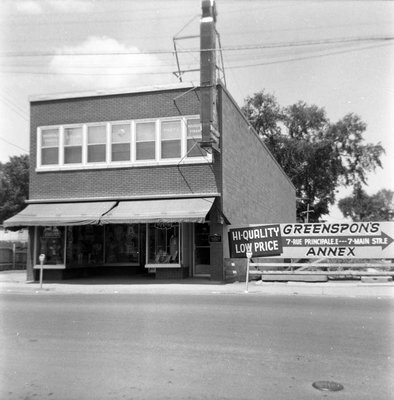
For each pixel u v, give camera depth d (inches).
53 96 742.5
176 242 698.2
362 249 645.3
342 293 546.6
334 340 301.0
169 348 284.2
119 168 710.5
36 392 213.8
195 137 684.7
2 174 1674.5
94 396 207.6
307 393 209.3
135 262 784.3
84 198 719.1
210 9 667.4
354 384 220.8
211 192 674.2
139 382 224.8
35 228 733.9
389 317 376.5
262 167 1021.8
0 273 932.0
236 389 214.2
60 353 277.0
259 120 1812.3
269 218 1103.6
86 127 729.6
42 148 747.4
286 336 312.0
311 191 1900.8
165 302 465.1
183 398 203.8
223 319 369.7
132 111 711.7
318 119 1823.3
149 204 679.7
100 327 345.4
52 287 627.8
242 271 709.3
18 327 349.4
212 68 644.7
